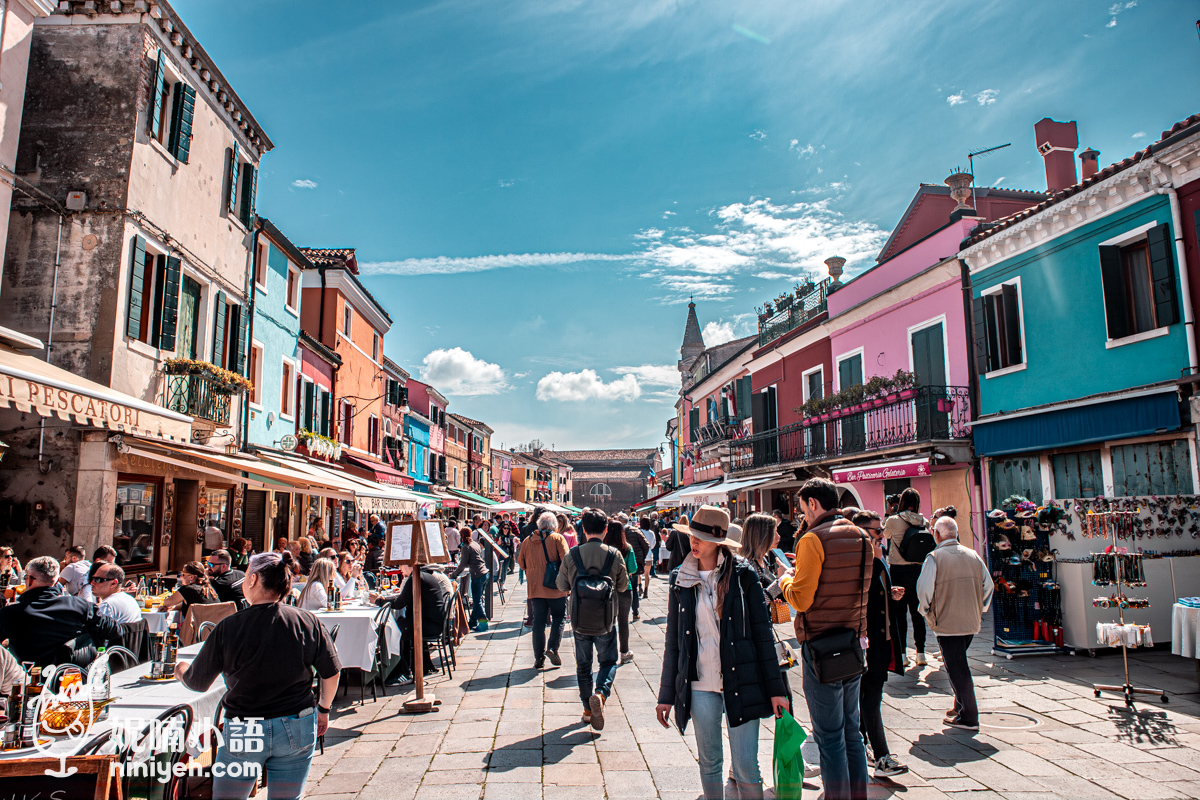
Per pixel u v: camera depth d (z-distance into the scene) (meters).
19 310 10.95
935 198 18.41
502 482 67.94
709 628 3.71
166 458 9.80
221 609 6.84
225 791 3.24
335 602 7.89
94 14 11.62
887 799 4.32
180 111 12.73
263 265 17.28
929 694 6.71
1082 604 8.00
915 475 13.20
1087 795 4.32
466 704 6.92
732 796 4.14
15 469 10.35
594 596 6.20
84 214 11.16
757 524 4.87
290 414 19.34
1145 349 10.08
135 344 11.42
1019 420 12.19
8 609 5.00
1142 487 10.02
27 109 11.42
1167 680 6.83
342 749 5.52
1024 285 12.37
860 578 3.97
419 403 41.94
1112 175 10.45
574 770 4.98
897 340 16.11
